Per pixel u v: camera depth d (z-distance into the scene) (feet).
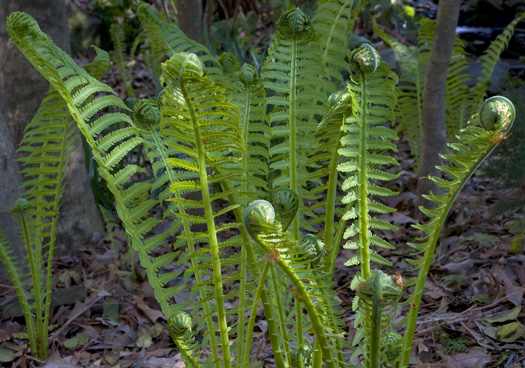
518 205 10.59
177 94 3.95
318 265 4.29
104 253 11.77
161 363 7.83
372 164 5.16
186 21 12.19
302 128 5.32
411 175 14.80
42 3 10.93
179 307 5.46
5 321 9.34
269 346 8.08
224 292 9.88
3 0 10.76
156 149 5.59
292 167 5.16
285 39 5.16
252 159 5.41
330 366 4.57
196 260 5.46
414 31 24.86
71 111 4.59
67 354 8.55
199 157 4.04
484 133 4.27
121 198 5.10
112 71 24.26
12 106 11.03
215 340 5.20
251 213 3.70
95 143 4.82
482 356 7.13
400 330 8.17
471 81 19.15
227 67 6.86
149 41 19.52
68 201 11.68
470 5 27.45
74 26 26.78
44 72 4.48
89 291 10.13
